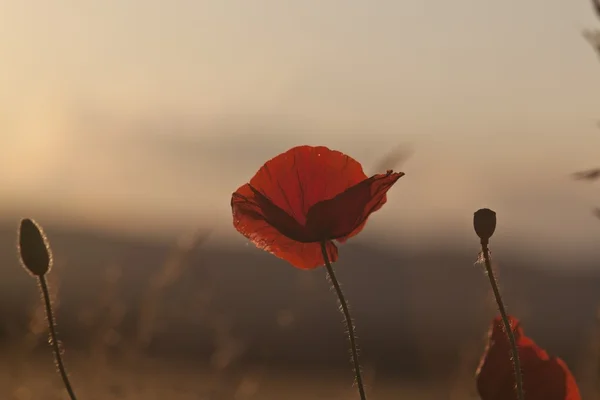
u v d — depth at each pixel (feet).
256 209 9.89
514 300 21.44
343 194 9.29
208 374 18.71
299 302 20.76
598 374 15.74
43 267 8.89
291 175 10.09
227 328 18.86
